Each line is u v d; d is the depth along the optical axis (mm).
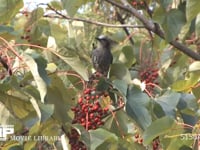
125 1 6668
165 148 5258
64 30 7285
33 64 4672
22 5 5781
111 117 5797
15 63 5301
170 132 5098
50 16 6707
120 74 5695
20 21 7070
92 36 8141
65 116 5277
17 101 4855
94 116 5363
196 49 7824
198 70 5871
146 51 7750
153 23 6574
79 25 8141
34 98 4734
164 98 5301
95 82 5746
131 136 5859
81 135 4910
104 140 4898
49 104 4910
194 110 5469
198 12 5629
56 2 6895
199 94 5992
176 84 5918
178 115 5605
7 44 4902
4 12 5773
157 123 4934
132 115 5168
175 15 6059
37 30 7172
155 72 7406
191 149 5223
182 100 5488
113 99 5613
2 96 4852
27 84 5262
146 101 5223
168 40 6047
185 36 7223
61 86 5344
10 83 4797
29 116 4879
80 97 5539
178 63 7438
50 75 5375
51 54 6441
